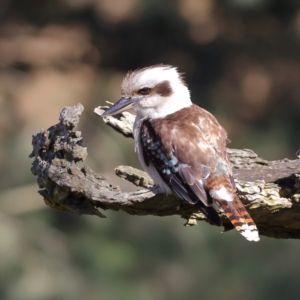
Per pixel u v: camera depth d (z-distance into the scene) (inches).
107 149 605.0
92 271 548.1
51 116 657.0
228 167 314.5
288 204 307.1
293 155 613.3
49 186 312.0
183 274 542.0
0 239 548.1
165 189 317.4
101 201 304.5
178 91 347.6
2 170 598.5
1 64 700.0
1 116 649.0
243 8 684.7
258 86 679.1
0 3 729.0
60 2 728.3
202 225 543.2
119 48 722.8
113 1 714.8
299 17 688.4
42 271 547.5
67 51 715.4
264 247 534.9
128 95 349.4
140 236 556.4
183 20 706.2
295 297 517.7
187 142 317.4
